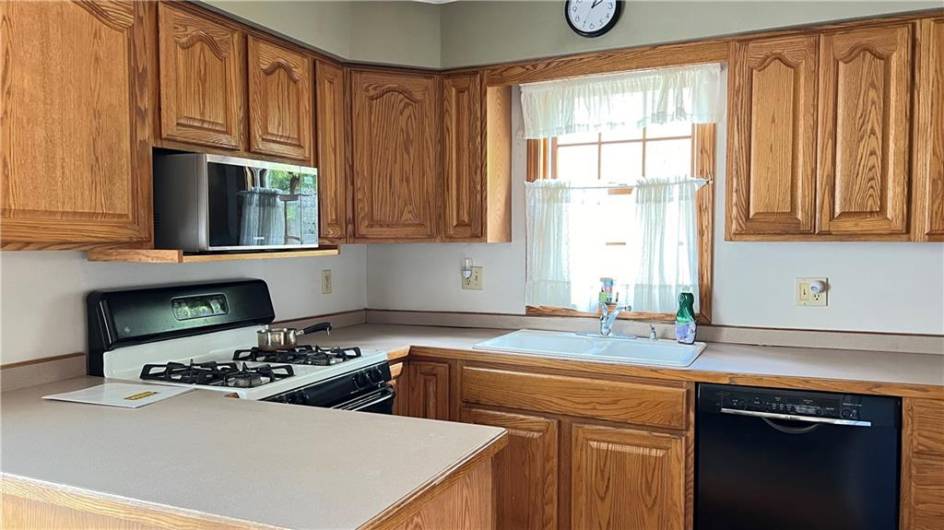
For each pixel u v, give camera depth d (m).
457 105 2.89
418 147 2.89
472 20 2.82
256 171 2.16
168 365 2.12
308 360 2.25
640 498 2.28
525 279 3.08
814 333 2.56
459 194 2.90
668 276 2.75
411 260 3.33
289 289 2.91
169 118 1.96
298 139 2.51
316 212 2.46
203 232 1.97
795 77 2.31
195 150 2.06
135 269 2.21
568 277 2.95
